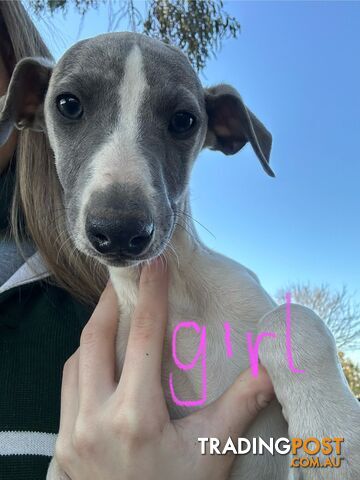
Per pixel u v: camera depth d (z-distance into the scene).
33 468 0.16
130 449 0.14
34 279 0.19
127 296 0.17
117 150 0.15
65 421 0.15
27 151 0.20
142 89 0.16
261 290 0.17
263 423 0.15
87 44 0.17
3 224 0.21
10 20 0.22
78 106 0.16
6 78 0.22
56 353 0.18
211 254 0.18
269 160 0.20
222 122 0.21
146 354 0.15
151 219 0.14
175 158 0.17
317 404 0.14
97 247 0.14
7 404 0.17
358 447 0.13
